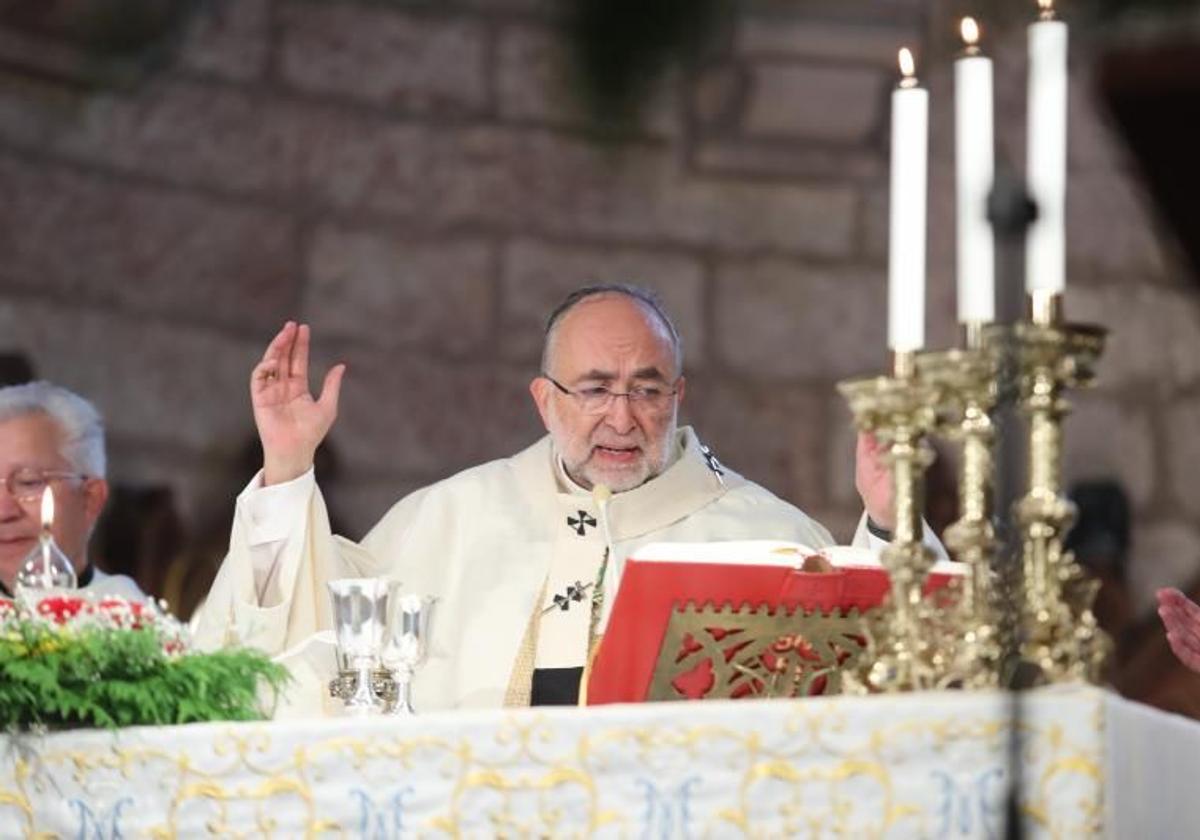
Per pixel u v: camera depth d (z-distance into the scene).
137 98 31.06
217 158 31.45
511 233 32.16
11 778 12.94
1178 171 11.28
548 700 18.98
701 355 32.31
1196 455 32.72
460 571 19.55
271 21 31.70
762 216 32.62
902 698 11.79
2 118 30.39
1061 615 12.34
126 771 12.76
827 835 11.80
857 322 32.66
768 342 32.50
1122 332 32.78
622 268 32.31
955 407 12.94
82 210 30.81
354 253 31.83
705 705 11.97
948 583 13.53
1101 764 11.38
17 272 30.42
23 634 13.33
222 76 31.48
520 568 19.42
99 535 27.50
